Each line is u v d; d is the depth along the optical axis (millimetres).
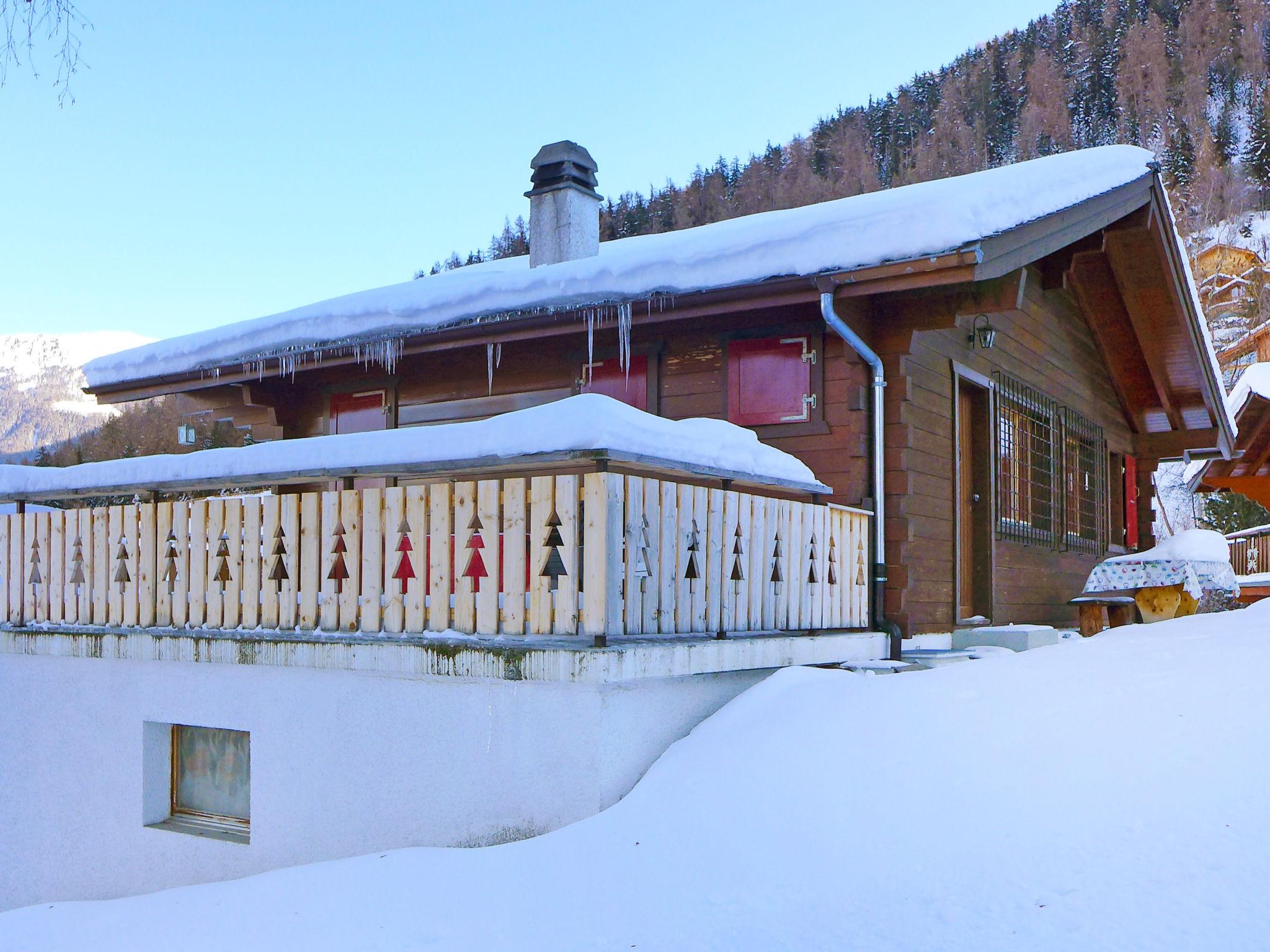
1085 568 12156
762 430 7895
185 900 4707
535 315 7879
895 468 7555
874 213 6738
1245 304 37812
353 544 5695
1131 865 3078
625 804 4578
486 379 9492
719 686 5555
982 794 3770
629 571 4988
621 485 4941
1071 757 3893
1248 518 26625
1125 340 12406
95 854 6684
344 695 5613
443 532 5383
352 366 10289
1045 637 8242
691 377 8312
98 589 6895
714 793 4398
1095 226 8578
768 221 8367
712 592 5566
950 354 8648
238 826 6293
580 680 4676
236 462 6230
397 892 4168
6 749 7207
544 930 3562
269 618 6020
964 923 2947
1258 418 16484
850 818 3863
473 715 5102
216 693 6203
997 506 9398
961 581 8977
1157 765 3686
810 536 6508
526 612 5121
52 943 4484
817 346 7703
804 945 3027
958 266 6316
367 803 5465
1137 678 4648
